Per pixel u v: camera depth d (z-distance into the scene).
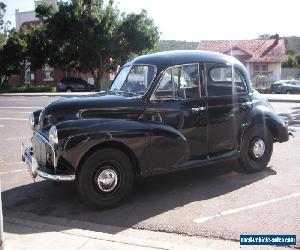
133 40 39.00
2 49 44.41
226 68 7.29
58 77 48.31
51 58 41.56
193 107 6.86
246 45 52.44
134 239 4.99
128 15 39.19
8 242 4.92
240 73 7.52
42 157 6.36
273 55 49.88
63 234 5.16
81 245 4.82
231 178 7.49
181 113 6.74
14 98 28.95
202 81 6.99
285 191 6.68
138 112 6.41
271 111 7.84
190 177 7.62
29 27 49.06
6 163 9.12
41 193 7.02
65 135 5.84
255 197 6.45
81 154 5.88
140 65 6.96
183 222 5.61
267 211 5.88
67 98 6.62
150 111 6.49
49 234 5.17
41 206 6.43
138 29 38.81
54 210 6.25
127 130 6.09
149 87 6.56
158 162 6.40
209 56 7.18
